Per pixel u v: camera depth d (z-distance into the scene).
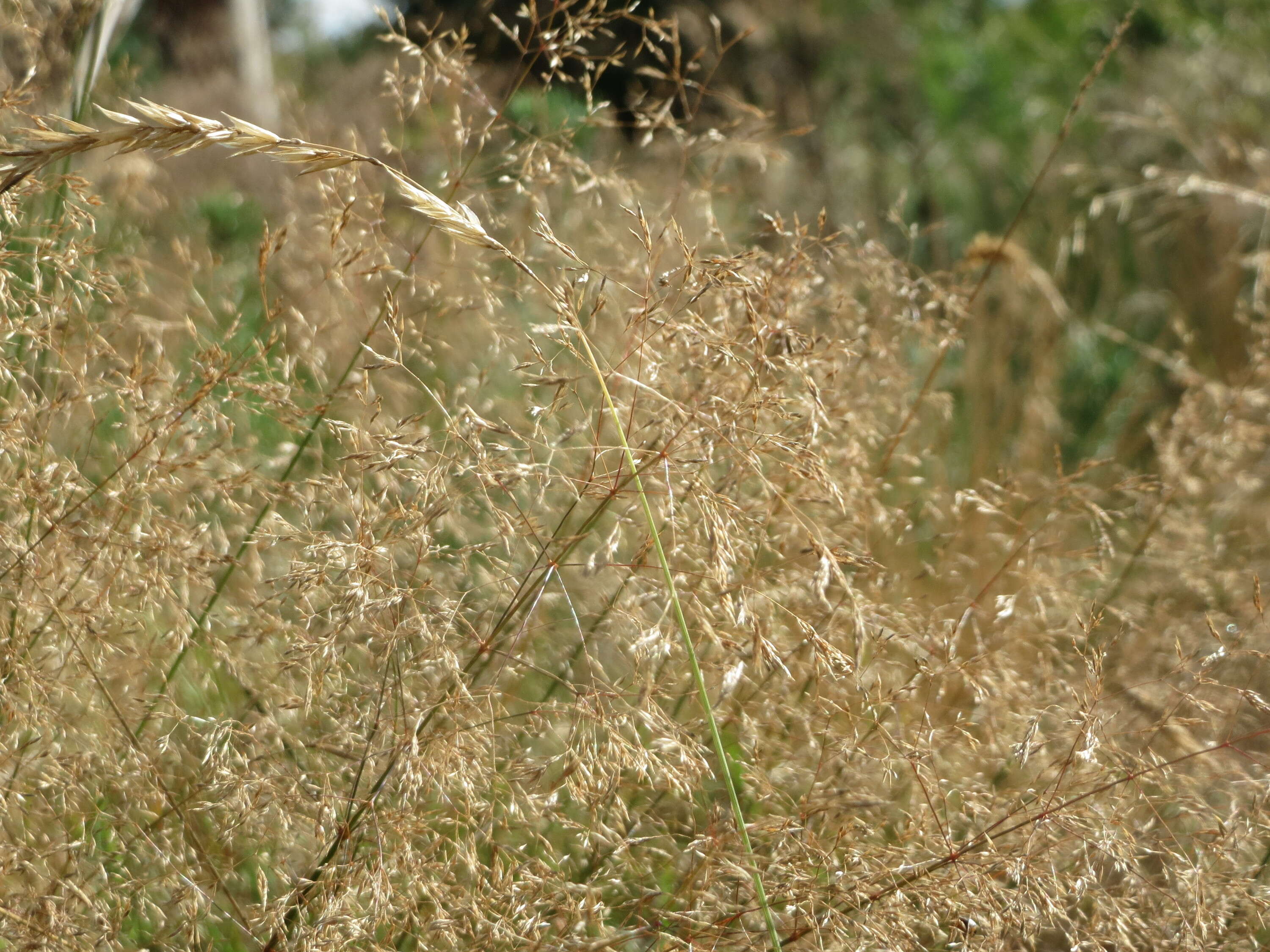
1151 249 8.27
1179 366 5.49
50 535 3.02
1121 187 9.07
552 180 3.94
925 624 3.60
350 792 2.99
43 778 2.89
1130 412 6.79
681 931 2.92
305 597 3.05
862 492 3.83
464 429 2.91
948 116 13.32
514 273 4.39
